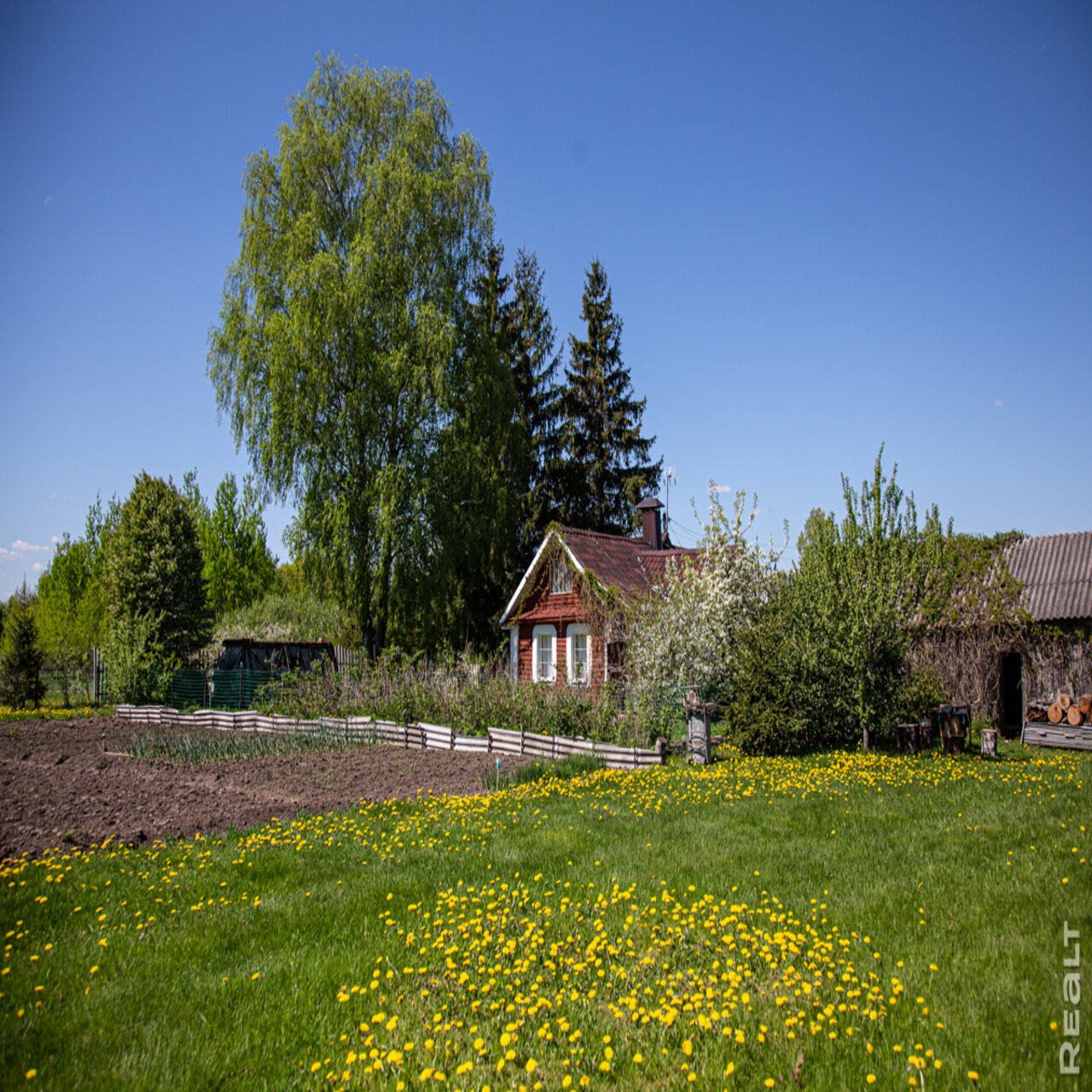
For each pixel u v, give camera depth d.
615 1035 4.23
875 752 14.41
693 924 5.68
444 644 27.73
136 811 10.65
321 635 36.12
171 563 30.02
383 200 28.28
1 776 13.81
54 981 5.02
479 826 9.17
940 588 17.12
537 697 17.95
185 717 24.53
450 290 28.94
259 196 28.48
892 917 5.70
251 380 27.33
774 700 14.90
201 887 6.99
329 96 29.41
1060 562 19.81
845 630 14.57
